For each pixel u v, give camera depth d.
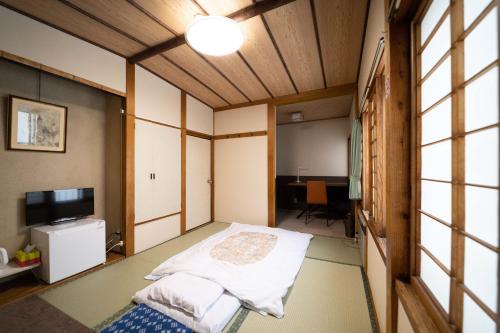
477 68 0.57
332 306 1.78
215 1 1.81
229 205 4.54
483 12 0.53
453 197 0.66
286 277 2.13
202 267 2.13
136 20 2.05
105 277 2.22
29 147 2.20
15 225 2.12
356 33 2.20
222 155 4.63
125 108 2.77
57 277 2.06
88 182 2.76
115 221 2.84
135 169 2.87
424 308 0.81
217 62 2.84
